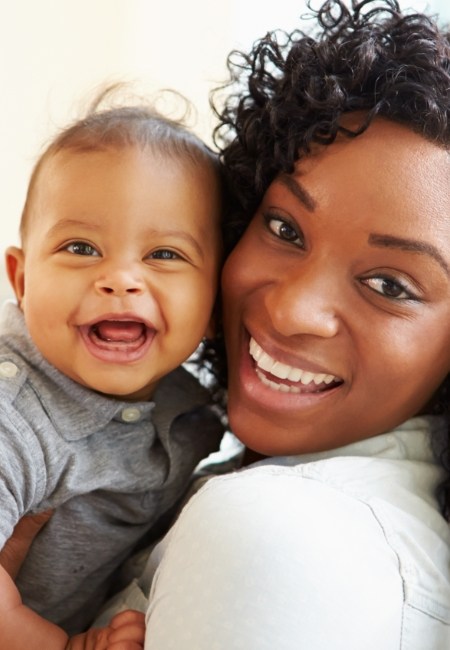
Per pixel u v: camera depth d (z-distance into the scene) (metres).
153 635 0.76
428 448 0.99
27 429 0.93
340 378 0.94
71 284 0.94
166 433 1.03
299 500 0.80
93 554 1.01
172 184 0.98
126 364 0.95
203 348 1.16
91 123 1.00
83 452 0.96
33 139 2.09
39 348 0.97
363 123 0.90
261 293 0.97
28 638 0.89
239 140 1.06
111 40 2.05
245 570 0.75
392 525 0.83
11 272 1.07
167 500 1.05
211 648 0.73
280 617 0.73
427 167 0.89
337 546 0.77
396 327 0.91
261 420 0.98
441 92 0.90
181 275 0.98
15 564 0.97
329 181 0.90
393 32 0.98
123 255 0.95
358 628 0.74
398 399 0.94
